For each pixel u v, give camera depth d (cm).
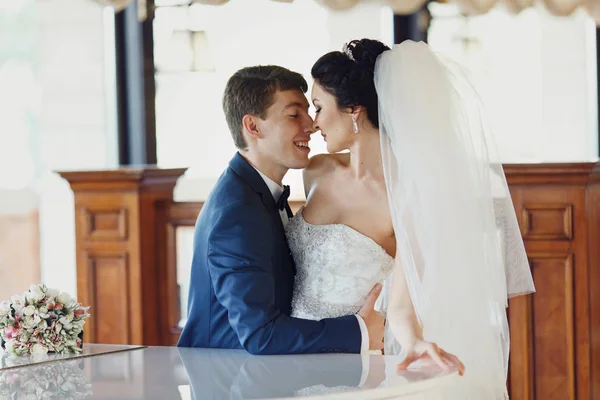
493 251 276
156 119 685
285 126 296
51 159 710
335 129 294
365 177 301
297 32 663
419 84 275
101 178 544
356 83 286
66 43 697
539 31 649
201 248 291
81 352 293
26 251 816
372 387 227
